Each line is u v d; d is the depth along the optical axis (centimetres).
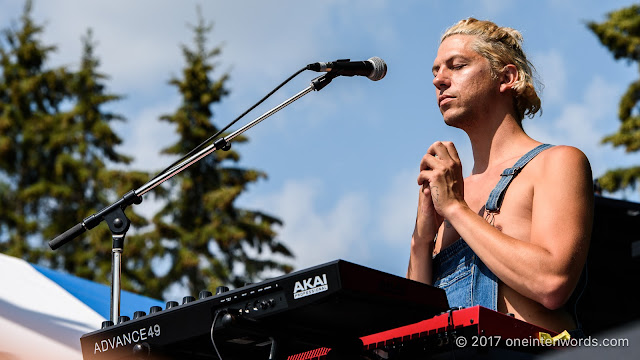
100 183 2583
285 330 216
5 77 2716
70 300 439
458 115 287
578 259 243
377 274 205
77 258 2333
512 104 291
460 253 272
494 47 291
